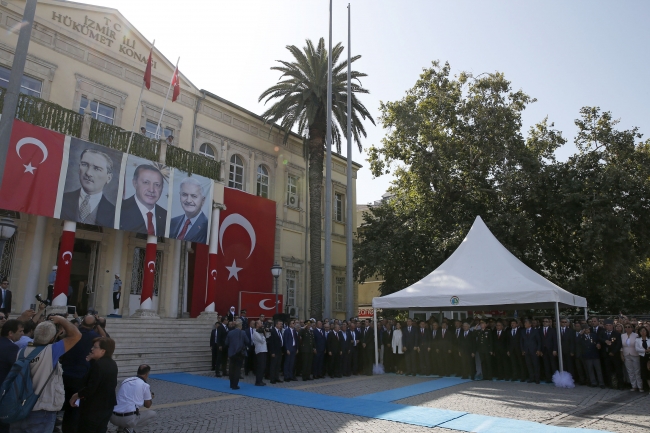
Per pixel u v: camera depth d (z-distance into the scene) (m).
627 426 8.23
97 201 16.80
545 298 13.45
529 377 13.79
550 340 13.71
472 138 25.80
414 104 26.42
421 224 26.48
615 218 21.92
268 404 10.34
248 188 26.39
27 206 14.94
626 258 23.33
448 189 25.94
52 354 4.99
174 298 21.59
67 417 6.34
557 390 12.30
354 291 33.06
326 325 15.83
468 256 16.56
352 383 13.90
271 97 26.02
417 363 16.22
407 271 26.25
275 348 13.98
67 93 19.06
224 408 9.84
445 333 15.98
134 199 17.97
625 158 24.94
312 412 9.48
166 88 23.08
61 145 16.06
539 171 24.34
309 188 27.97
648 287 31.94
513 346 14.26
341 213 33.69
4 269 16.48
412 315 22.66
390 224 27.92
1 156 8.36
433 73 27.06
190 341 17.81
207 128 24.77
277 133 28.88
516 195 24.94
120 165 17.72
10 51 17.61
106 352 5.65
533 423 8.41
